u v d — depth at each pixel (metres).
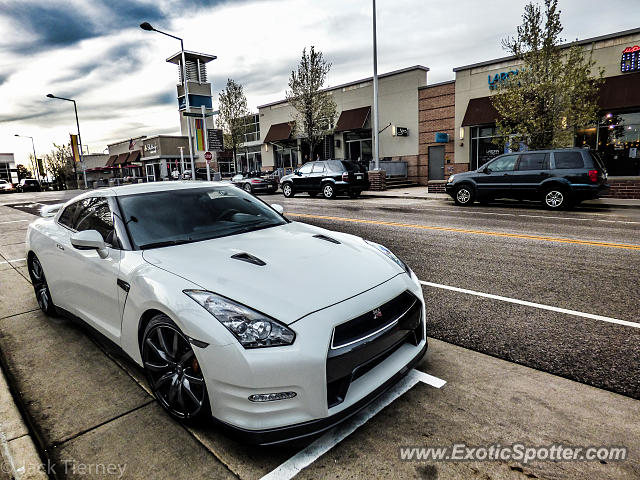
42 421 2.44
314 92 21.97
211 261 2.48
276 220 3.57
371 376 2.28
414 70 22.02
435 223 9.42
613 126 15.75
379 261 2.72
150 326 2.37
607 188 11.60
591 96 14.40
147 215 3.07
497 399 2.49
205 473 1.98
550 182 11.52
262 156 31.58
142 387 2.78
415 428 2.25
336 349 2.02
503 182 12.35
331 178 16.67
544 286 4.63
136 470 2.02
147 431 2.31
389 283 2.46
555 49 13.25
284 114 29.12
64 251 3.37
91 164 58.16
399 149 23.38
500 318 3.75
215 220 3.25
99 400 2.64
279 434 1.92
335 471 1.96
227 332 1.97
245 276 2.28
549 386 2.62
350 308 2.13
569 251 6.27
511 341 3.28
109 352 3.30
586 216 10.21
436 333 3.46
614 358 2.96
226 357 1.94
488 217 10.30
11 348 3.42
